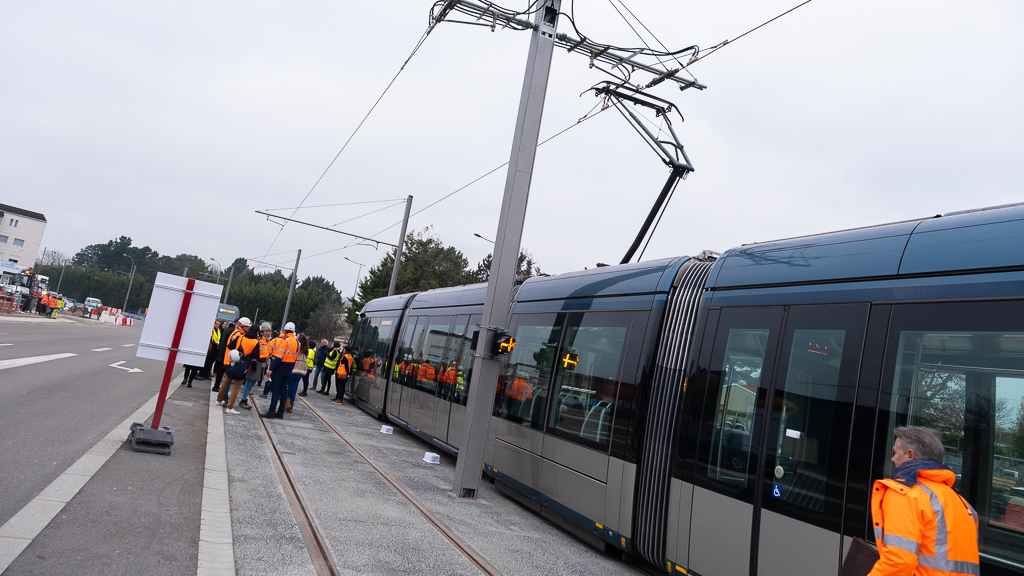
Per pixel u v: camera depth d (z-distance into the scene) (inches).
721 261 268.8
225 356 558.3
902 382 183.3
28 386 477.4
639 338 290.8
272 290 3841.0
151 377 711.7
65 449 302.7
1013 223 173.9
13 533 191.3
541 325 383.6
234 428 448.5
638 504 269.7
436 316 582.2
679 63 398.3
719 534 227.8
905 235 200.1
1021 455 154.6
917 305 186.4
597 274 355.3
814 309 216.2
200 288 342.3
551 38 391.5
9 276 2250.2
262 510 263.3
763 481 215.3
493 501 373.7
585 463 305.1
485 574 232.4
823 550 190.5
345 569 211.2
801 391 211.2
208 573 187.2
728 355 244.8
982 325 169.3
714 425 241.8
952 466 167.3
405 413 586.9
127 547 196.9
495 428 404.2
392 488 346.3
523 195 382.0
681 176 423.2
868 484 183.3
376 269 2009.1
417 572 221.9
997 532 155.3
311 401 751.7
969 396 167.6
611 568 275.1
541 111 387.2
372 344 757.3
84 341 1134.4
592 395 314.3
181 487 273.0
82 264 6328.7
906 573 120.3
